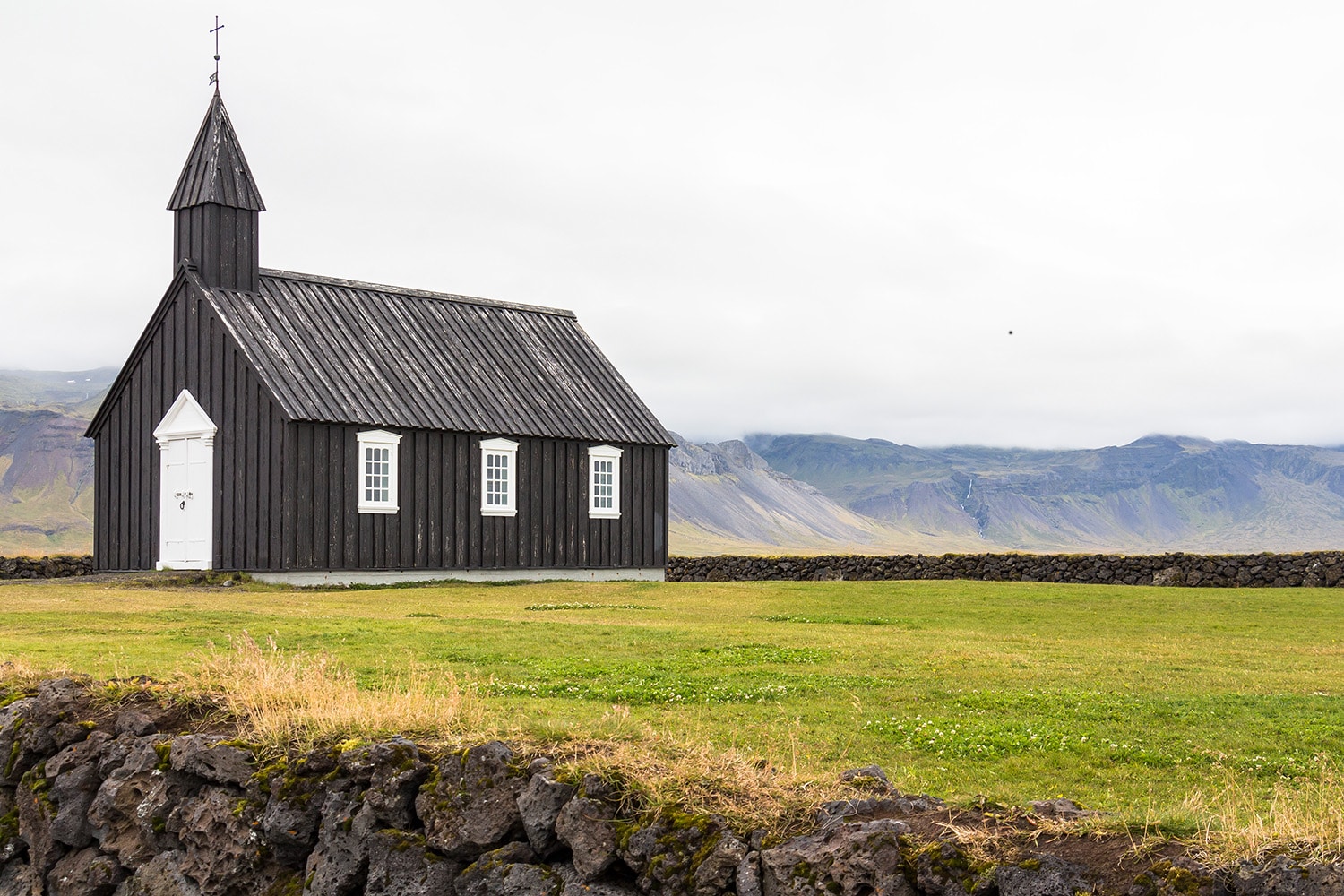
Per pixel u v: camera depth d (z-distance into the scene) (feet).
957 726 48.80
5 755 39.91
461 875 28.84
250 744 33.94
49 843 37.55
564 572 164.35
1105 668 67.97
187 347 151.43
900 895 23.30
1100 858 22.80
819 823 25.84
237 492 144.25
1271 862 21.77
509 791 29.01
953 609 112.37
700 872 25.71
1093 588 135.85
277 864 32.19
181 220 155.84
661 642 77.46
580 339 185.88
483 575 156.15
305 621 90.27
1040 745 45.44
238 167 155.74
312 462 141.90
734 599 123.95
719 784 27.84
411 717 34.14
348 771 31.30
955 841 23.56
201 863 33.32
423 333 166.50
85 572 162.61
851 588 137.18
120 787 36.24
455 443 154.51
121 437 159.43
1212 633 93.86
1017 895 22.38
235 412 145.38
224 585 135.23
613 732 32.58
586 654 71.41
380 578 146.82
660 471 176.24
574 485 166.09
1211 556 147.84
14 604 104.06
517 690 57.26
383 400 150.41
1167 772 42.01
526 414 163.02
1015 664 68.69
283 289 158.61
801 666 67.10
